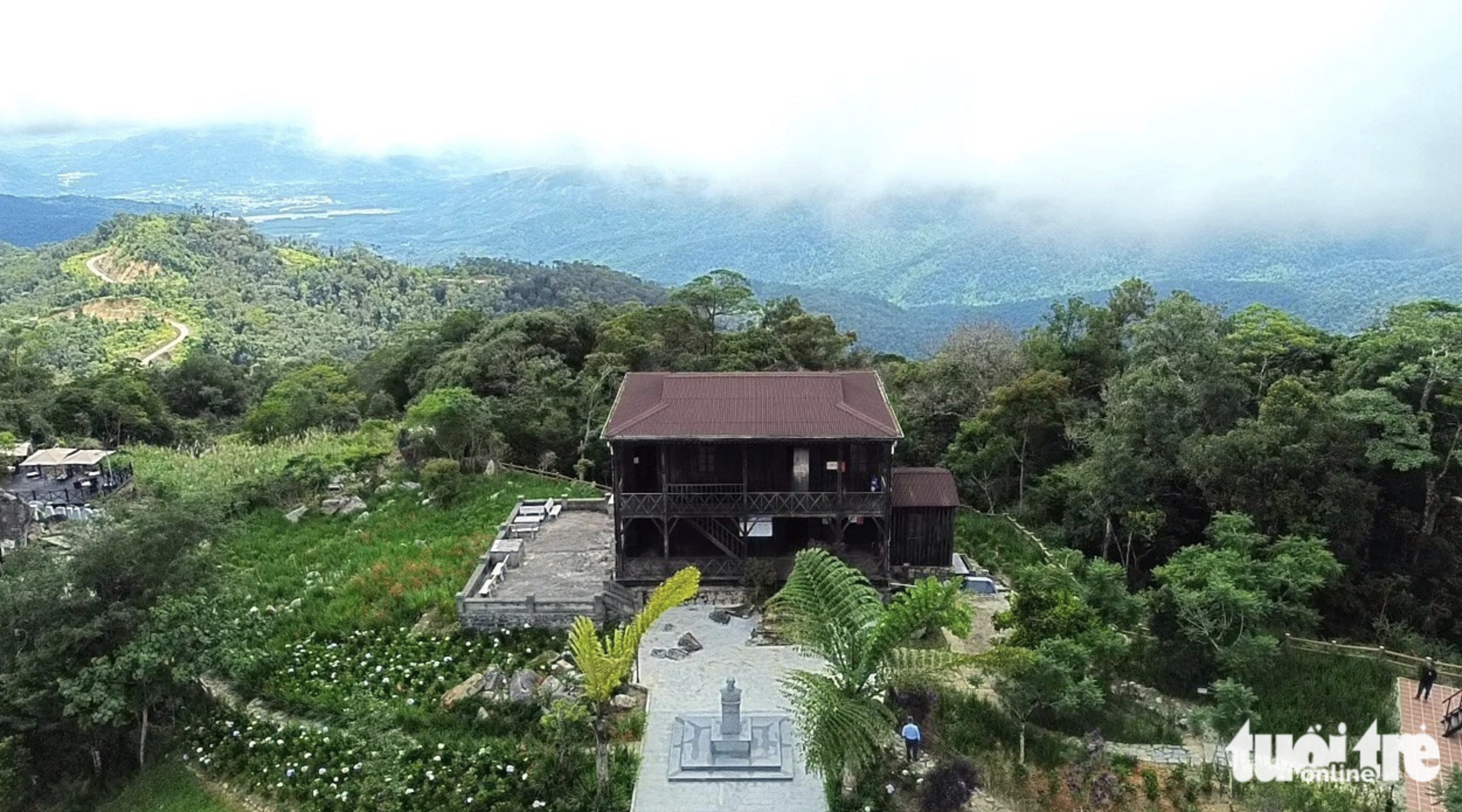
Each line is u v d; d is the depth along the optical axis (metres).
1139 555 41.06
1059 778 23.28
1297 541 32.06
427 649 29.84
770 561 32.69
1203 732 26.16
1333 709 27.22
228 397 97.69
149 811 24.70
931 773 22.53
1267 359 44.12
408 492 45.25
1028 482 48.03
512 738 24.98
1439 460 35.88
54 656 24.81
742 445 33.88
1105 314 56.94
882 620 21.58
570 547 37.38
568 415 54.16
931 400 54.91
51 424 67.00
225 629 26.75
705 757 23.92
